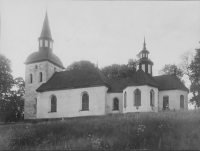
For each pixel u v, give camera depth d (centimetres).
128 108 4122
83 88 4534
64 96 4656
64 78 4972
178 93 4416
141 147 1977
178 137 2170
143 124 2531
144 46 5191
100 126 2566
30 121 4853
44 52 5375
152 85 4194
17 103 6019
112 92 4456
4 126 3494
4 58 5522
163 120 2641
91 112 4381
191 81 5094
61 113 4609
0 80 5412
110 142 2067
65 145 2089
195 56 5084
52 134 2467
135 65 7381
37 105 4856
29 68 5384
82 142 2127
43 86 4962
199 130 2314
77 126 2669
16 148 2223
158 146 1986
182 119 2691
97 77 4597
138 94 4119
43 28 5622
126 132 2308
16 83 6119
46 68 5206
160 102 4475
